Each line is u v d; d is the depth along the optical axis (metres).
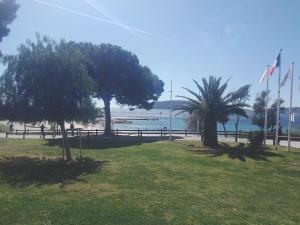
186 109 34.84
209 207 13.17
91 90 25.56
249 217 12.15
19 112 23.98
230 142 37.25
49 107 24.06
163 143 36.34
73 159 24.72
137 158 25.31
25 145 34.44
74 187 16.00
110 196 14.41
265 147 32.88
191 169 21.08
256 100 53.41
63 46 25.30
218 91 34.09
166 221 11.43
